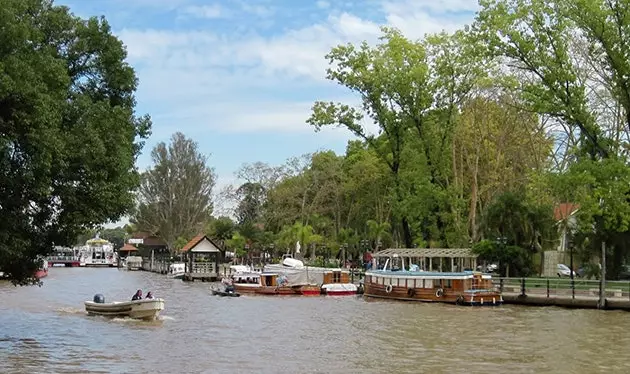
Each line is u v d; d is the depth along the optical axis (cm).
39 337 3341
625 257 5475
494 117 6869
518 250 5906
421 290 5803
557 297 5169
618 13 4941
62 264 16425
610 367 2620
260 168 11750
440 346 3150
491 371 2527
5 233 2691
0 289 6962
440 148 6706
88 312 4512
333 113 7019
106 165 2950
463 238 6600
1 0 2550
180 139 13125
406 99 6731
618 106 5816
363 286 6912
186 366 2573
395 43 6769
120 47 3372
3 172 2595
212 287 7244
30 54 2666
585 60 6106
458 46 6538
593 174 5003
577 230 5706
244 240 10306
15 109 2516
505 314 4662
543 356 2867
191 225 12862
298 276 7156
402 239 9556
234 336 3488
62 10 3222
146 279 9806
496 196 6662
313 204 9625
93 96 3319
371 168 8669
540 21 5266
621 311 4778
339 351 2992
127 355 2809
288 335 3541
